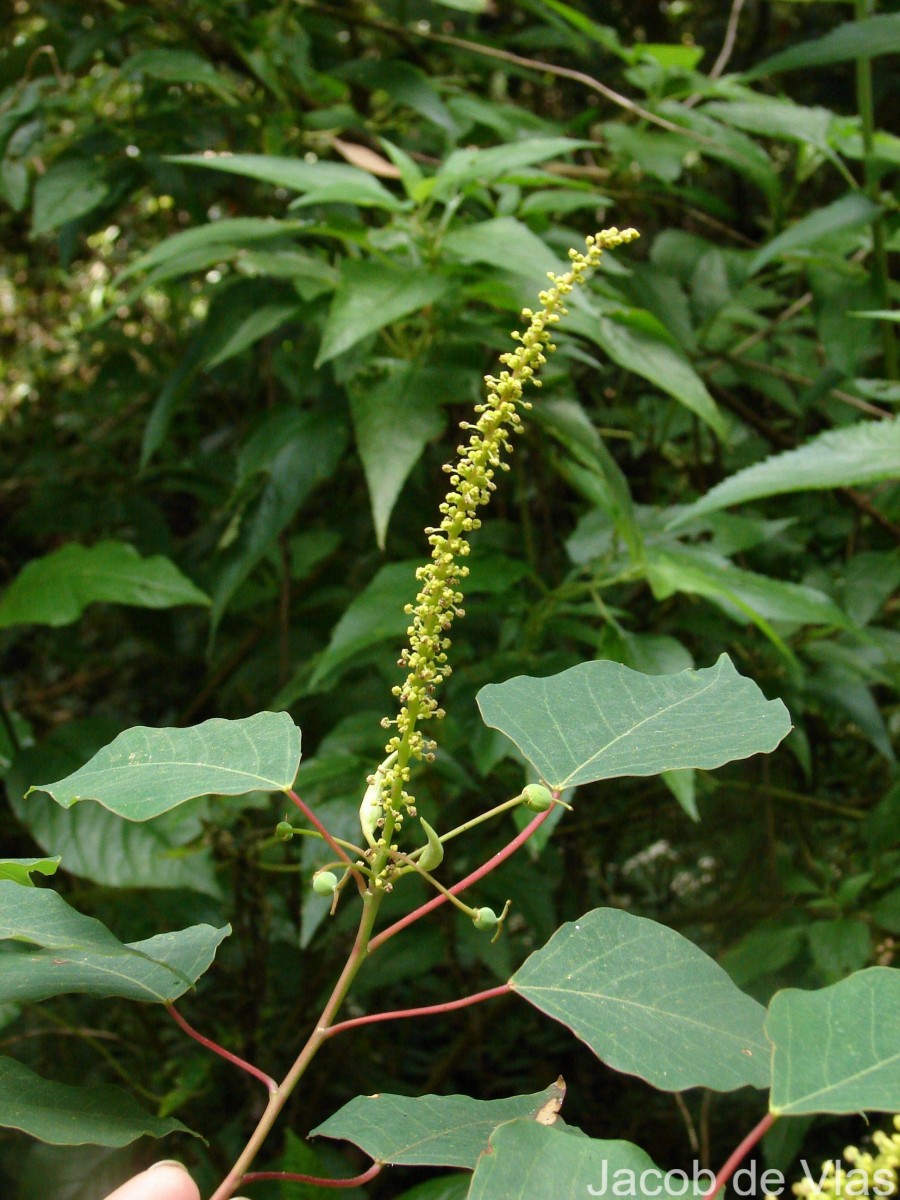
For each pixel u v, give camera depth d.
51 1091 0.26
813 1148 0.63
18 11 0.90
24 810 0.52
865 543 0.65
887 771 0.68
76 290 1.25
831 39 0.49
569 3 0.87
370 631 0.45
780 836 0.67
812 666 0.57
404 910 0.54
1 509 1.04
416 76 0.60
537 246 0.43
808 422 0.74
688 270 0.63
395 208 0.46
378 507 0.44
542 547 0.66
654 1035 0.23
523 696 0.28
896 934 0.54
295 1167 0.39
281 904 0.64
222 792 0.25
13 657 1.09
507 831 0.58
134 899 0.55
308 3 0.67
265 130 0.65
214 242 0.48
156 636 0.80
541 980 0.24
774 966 0.50
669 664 0.45
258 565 0.76
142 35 0.72
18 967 0.28
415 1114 0.26
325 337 0.42
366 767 0.48
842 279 0.58
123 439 0.98
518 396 0.24
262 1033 0.63
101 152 0.63
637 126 0.62
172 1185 0.25
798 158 0.63
